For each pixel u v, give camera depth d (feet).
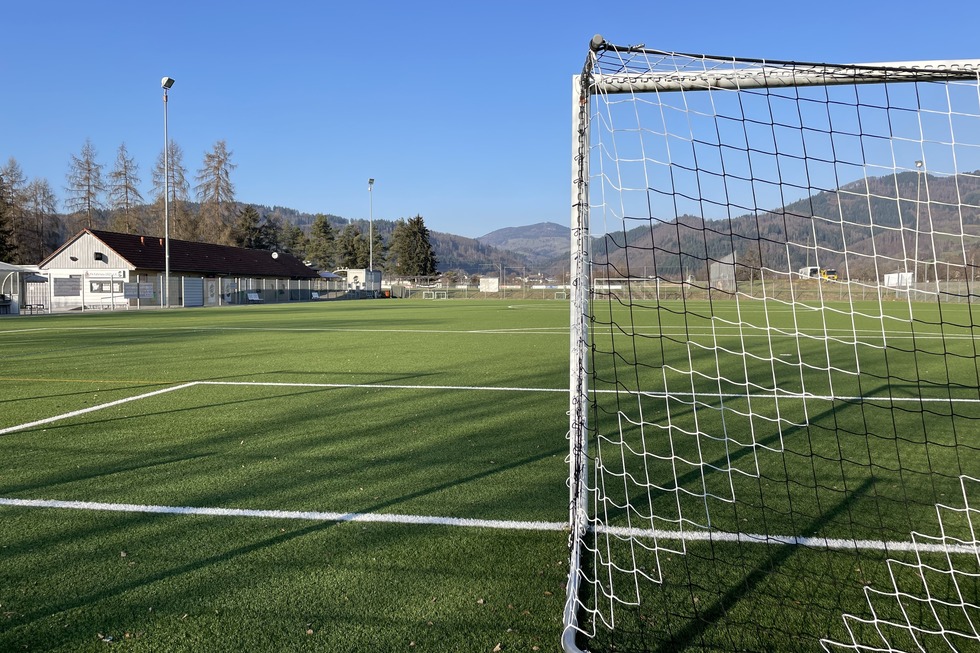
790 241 11.02
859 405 21.68
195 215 194.18
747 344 42.16
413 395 22.98
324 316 78.84
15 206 177.47
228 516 11.21
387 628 7.67
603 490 12.55
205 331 53.98
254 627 7.69
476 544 10.05
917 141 10.78
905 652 7.23
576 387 10.38
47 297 117.70
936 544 10.21
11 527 10.73
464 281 213.46
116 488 12.71
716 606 8.22
